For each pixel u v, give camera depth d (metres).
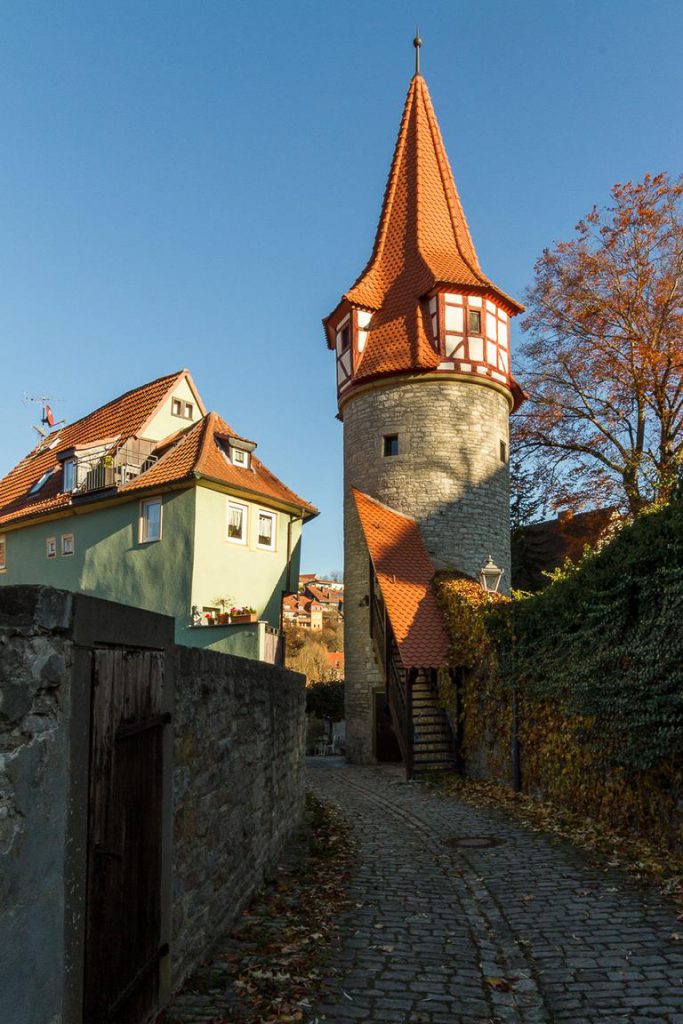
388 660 21.20
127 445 27.20
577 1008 4.75
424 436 24.94
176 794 4.94
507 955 5.74
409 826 11.62
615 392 26.00
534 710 13.45
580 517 26.97
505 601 15.31
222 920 5.95
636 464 24.86
